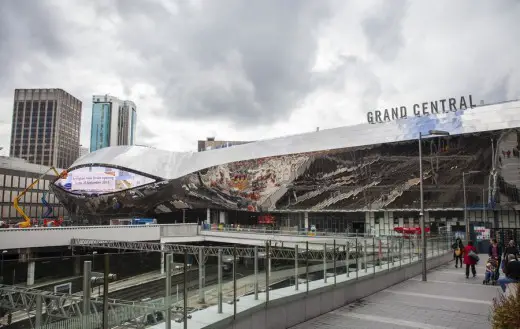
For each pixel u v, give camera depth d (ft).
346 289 50.42
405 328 38.58
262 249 37.09
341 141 290.35
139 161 375.04
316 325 39.73
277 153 322.34
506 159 225.76
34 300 21.85
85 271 22.56
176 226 237.45
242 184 338.54
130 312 24.35
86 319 22.24
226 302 31.94
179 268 28.30
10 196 392.88
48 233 187.52
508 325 24.44
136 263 25.31
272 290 38.04
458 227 244.83
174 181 359.05
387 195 267.18
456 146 242.78
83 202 381.81
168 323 26.91
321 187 298.97
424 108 259.60
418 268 81.00
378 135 272.31
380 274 61.21
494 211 234.17
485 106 234.58
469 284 67.15
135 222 280.31
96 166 378.73
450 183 243.60
